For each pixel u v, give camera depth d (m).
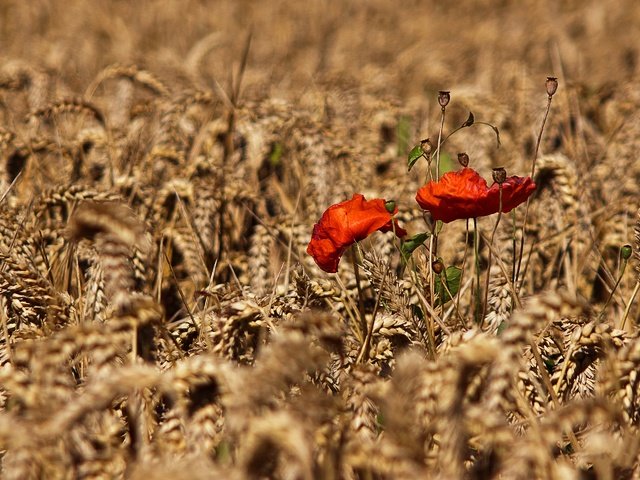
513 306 1.98
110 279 1.77
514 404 1.84
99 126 2.53
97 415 1.78
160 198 2.26
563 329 1.96
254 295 1.98
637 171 2.46
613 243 2.25
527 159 2.57
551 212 2.21
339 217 1.93
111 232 1.76
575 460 1.85
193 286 2.20
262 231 2.19
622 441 1.82
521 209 2.30
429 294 2.00
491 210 1.92
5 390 1.87
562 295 1.75
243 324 1.89
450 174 1.92
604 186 2.45
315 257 1.95
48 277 2.11
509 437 1.75
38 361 1.77
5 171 2.32
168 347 1.87
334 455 1.78
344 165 2.46
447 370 1.77
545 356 1.94
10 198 2.26
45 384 1.77
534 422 1.80
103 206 1.75
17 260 2.06
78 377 1.95
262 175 2.53
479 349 1.74
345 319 2.01
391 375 1.95
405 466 1.74
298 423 1.71
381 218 1.93
